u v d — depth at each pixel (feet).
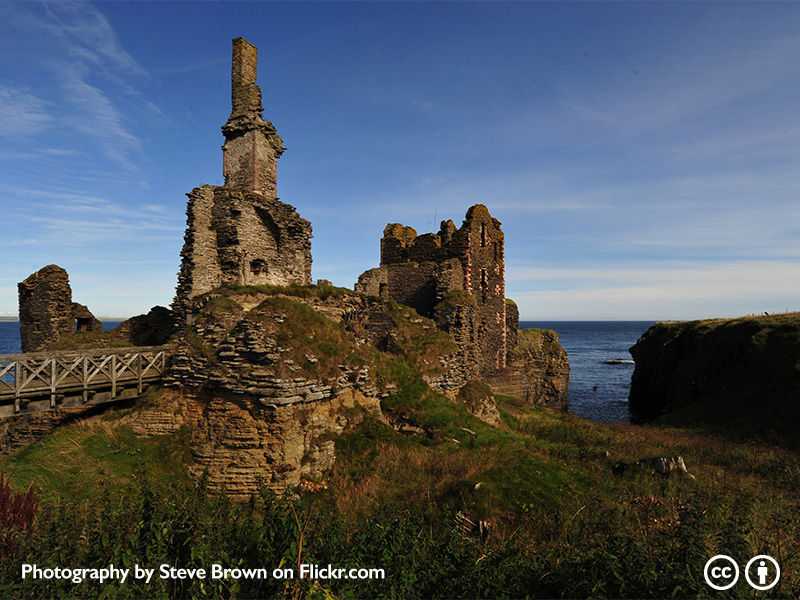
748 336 96.02
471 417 60.90
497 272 119.44
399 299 104.73
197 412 46.91
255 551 18.63
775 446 68.90
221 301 53.31
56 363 43.24
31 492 21.75
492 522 36.99
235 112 70.69
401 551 21.25
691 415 92.84
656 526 32.48
